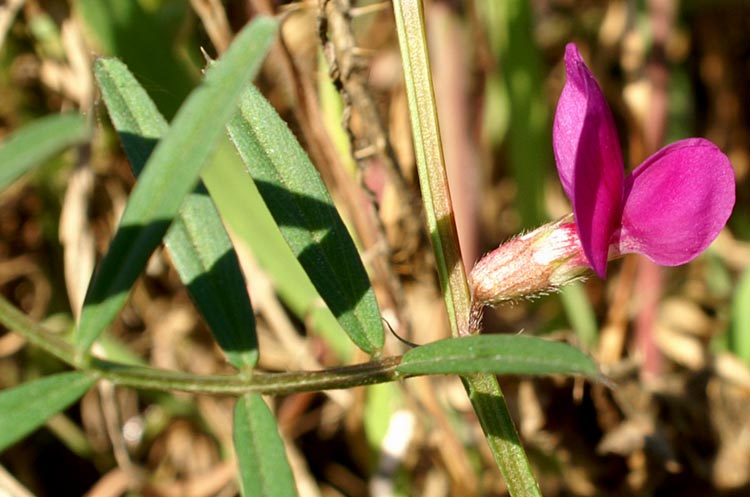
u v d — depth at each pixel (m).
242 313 0.15
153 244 0.14
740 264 0.25
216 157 0.20
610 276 0.25
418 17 0.15
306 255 0.15
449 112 0.21
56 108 0.24
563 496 0.21
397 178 0.19
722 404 0.21
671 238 0.15
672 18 0.24
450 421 0.21
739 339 0.22
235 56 0.13
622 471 0.21
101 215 0.23
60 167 0.23
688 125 0.27
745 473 0.21
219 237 0.15
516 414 0.21
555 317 0.23
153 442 0.23
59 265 0.24
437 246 0.15
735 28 0.27
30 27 0.22
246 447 0.14
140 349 0.24
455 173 0.21
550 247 0.15
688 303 0.25
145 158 0.15
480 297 0.15
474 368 0.14
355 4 0.21
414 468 0.21
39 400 0.14
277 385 0.14
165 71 0.20
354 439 0.22
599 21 0.27
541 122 0.23
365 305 0.15
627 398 0.21
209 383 0.14
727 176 0.15
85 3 0.20
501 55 0.23
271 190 0.15
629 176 0.15
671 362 0.23
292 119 0.21
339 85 0.19
